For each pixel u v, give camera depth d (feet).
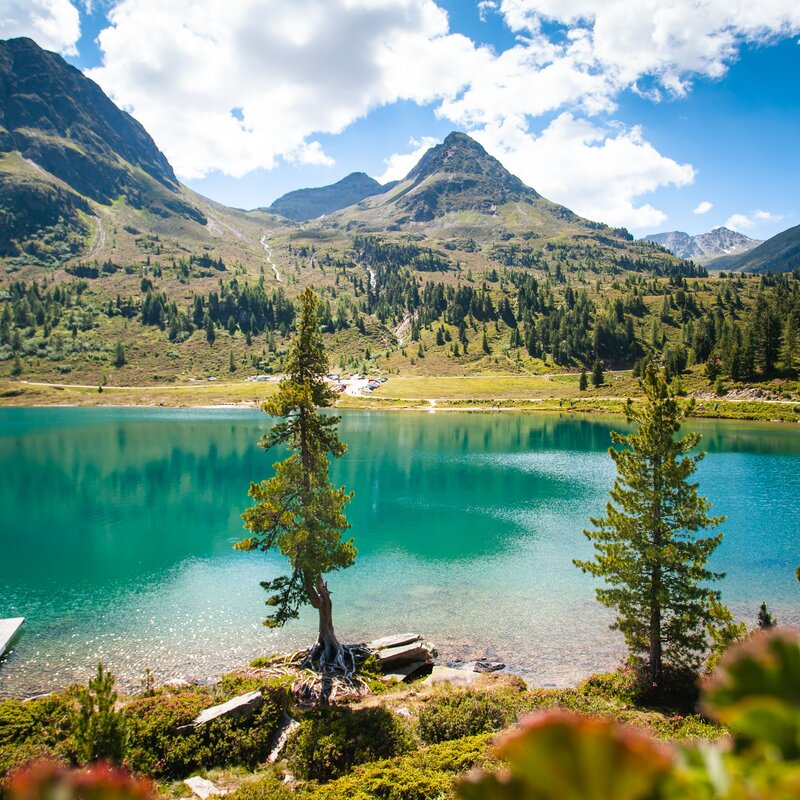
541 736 2.92
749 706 2.89
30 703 68.23
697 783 2.72
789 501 208.85
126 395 640.99
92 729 52.60
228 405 599.16
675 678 82.84
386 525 182.60
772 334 514.27
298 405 92.43
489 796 2.95
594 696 80.23
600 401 548.31
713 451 314.35
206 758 65.05
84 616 115.34
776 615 114.93
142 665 95.45
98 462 286.87
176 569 143.64
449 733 68.80
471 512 198.90
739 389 504.43
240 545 91.15
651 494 86.69
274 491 90.07
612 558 89.10
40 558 151.74
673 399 86.53
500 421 470.80
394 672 92.43
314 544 89.30
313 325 94.48
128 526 181.16
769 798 2.53
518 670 94.12
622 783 2.68
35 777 3.59
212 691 81.46
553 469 275.39
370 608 119.14
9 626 108.17
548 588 129.59
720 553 153.17
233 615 115.85
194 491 227.61
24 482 243.60
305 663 90.99
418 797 50.14
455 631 108.47
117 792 3.51
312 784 55.83
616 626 89.45
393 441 364.17
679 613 85.10
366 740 66.28
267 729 69.67
